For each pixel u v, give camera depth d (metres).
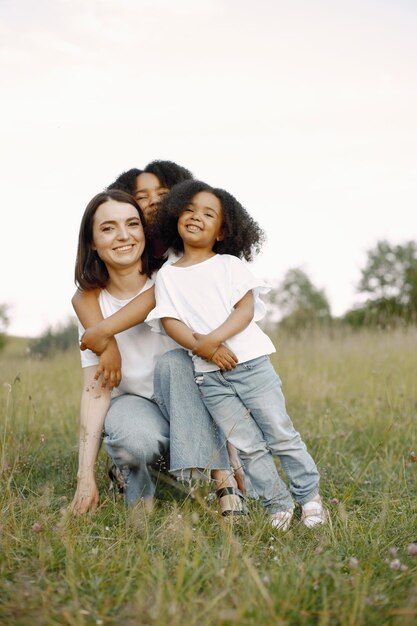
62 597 2.15
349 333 9.40
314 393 6.17
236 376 3.08
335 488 3.57
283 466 3.19
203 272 3.25
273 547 2.58
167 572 2.32
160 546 2.60
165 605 1.99
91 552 2.47
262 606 1.99
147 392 3.38
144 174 4.08
